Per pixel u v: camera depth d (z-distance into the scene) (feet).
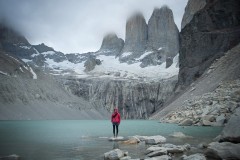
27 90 387.96
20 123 221.25
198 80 301.84
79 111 460.14
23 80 400.47
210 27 383.04
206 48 369.91
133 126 183.52
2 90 345.51
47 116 368.07
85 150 61.67
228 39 339.77
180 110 227.61
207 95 206.39
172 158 50.14
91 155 54.65
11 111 326.44
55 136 96.63
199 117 172.96
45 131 124.16
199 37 385.91
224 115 159.94
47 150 60.95
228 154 48.16
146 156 53.57
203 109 181.16
